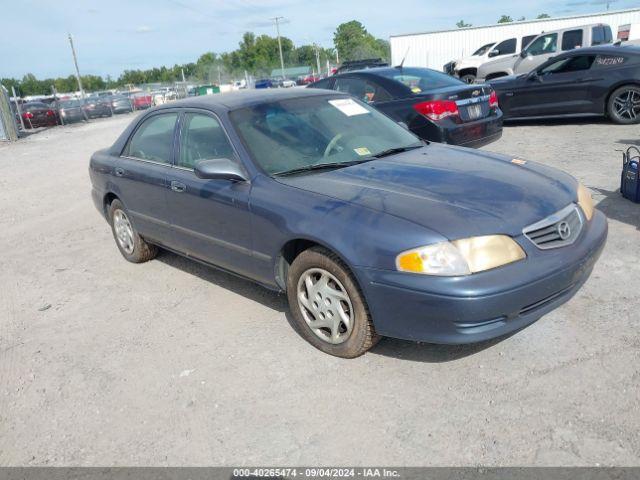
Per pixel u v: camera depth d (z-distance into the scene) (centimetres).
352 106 464
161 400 327
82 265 580
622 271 421
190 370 354
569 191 346
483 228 293
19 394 351
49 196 948
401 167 376
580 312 369
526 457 253
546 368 314
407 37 3055
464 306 282
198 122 438
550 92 1079
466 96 723
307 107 440
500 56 1962
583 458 249
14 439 308
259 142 399
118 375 359
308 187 355
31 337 428
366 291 309
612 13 2695
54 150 1587
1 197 973
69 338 418
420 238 292
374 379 323
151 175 471
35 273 574
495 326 292
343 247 313
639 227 503
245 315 420
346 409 300
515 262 293
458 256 286
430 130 713
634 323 349
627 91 1001
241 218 383
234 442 285
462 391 303
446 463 255
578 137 955
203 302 452
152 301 466
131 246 553
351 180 358
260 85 5084
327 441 278
